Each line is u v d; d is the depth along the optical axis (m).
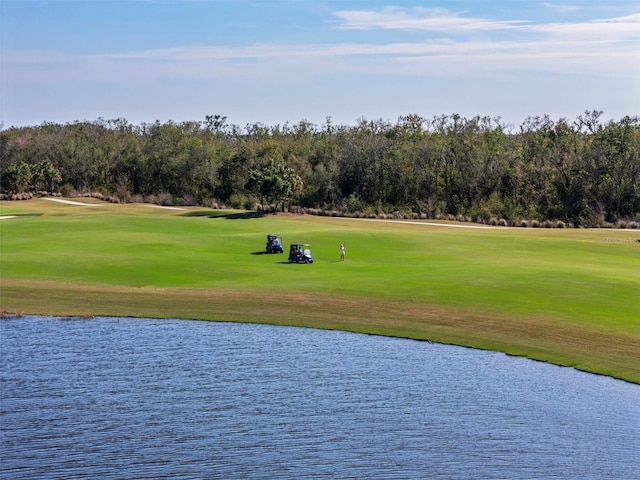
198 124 187.88
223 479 25.33
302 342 40.91
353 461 26.78
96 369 36.28
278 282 54.34
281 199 114.56
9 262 60.75
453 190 132.12
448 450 27.56
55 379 34.88
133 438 28.50
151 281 55.22
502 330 42.03
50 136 175.00
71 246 69.75
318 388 33.81
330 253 69.38
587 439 28.56
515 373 35.78
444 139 143.12
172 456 26.95
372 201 132.25
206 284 54.16
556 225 108.50
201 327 43.97
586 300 47.69
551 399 32.47
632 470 26.22
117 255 64.81
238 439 28.41
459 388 33.81
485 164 131.75
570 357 37.75
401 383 34.44
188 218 101.06
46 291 51.66
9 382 34.38
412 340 41.16
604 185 123.44
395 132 155.38
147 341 41.09
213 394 33.09
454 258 66.56
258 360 37.81
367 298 49.03
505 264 61.91
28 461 26.53
